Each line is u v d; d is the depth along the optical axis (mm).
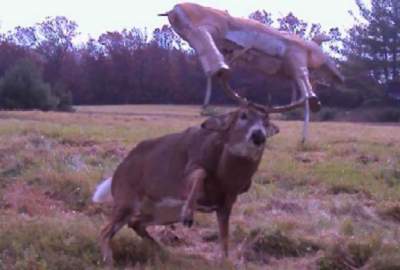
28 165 14906
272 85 54312
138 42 93062
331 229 11031
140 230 9383
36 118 33344
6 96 60094
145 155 9055
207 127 8414
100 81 92625
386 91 70062
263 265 9328
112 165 15656
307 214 12133
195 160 8508
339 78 25766
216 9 23047
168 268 8578
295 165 17016
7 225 9586
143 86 91750
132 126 28016
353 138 24688
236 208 12109
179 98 90125
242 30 23016
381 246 9398
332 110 62688
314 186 14852
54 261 8398
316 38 26031
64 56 95500
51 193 12648
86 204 12109
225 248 8836
